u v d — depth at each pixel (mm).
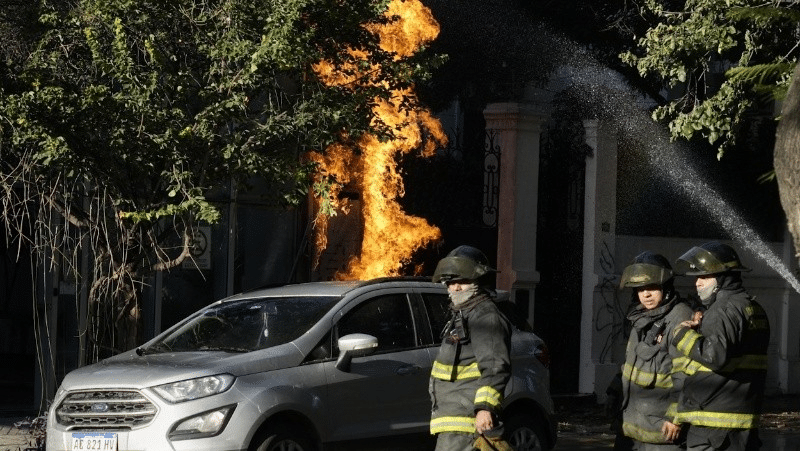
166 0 9797
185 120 9711
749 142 18484
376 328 9336
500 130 15227
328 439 8703
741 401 6723
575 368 15883
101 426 8367
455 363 6547
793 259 18688
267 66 9570
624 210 17109
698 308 7375
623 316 16219
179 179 9438
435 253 14945
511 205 15031
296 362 8734
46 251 12297
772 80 5973
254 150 10117
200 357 8758
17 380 14961
